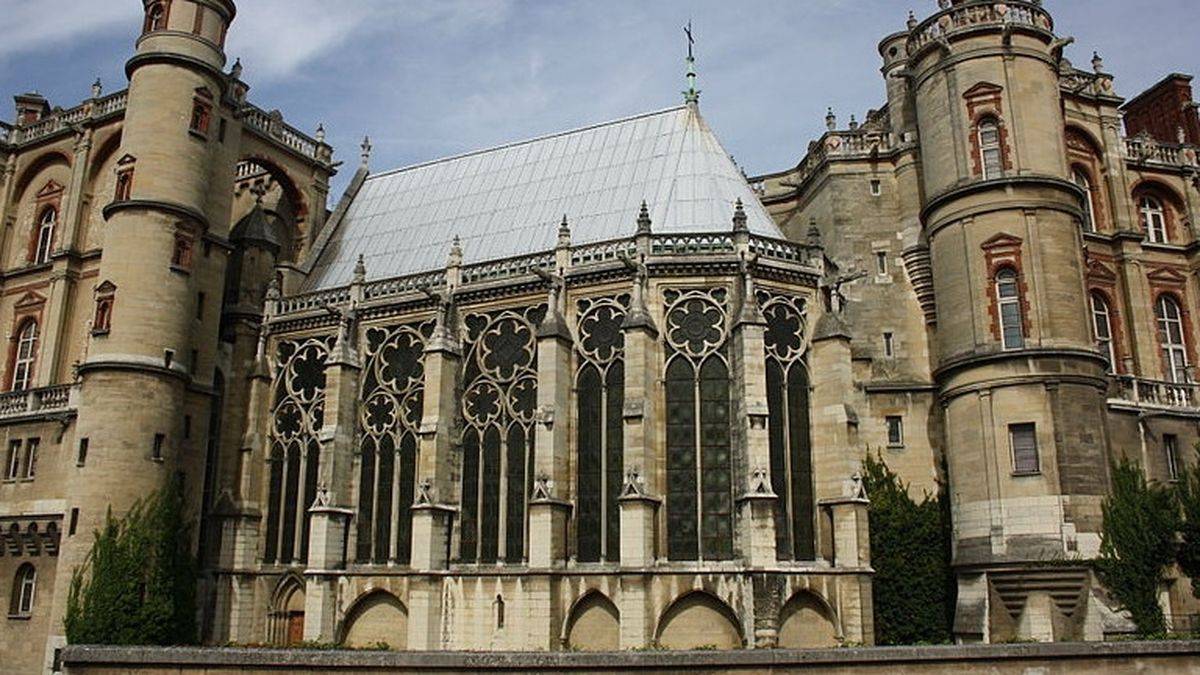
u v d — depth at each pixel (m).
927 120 43.12
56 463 45.59
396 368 47.28
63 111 55.34
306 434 48.56
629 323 40.69
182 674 23.20
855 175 49.47
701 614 37.94
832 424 40.50
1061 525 35.53
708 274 42.03
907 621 41.88
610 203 48.38
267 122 56.22
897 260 47.91
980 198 39.81
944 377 40.31
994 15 41.44
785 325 42.19
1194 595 36.03
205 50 48.97
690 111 50.91
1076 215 39.84
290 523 47.94
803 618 38.03
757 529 37.31
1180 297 49.84
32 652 43.62
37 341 51.97
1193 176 51.50
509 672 22.28
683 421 40.69
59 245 52.59
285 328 50.78
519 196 52.59
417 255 52.84
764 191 56.34
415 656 22.48
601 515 40.69
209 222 49.09
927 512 43.28
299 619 46.44
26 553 45.72
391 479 45.59
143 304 44.38
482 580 41.34
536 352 43.72
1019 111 40.25
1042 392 37.09
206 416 47.78
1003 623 36.41
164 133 46.78
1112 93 50.50
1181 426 42.88
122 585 40.31
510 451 43.19
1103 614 34.38
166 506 42.97
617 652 22.56
